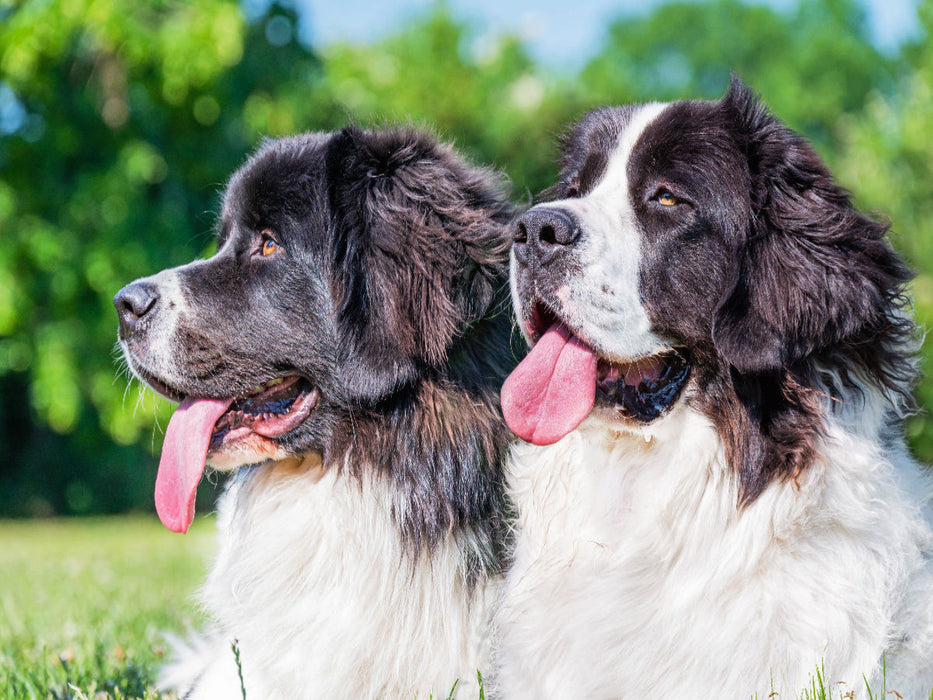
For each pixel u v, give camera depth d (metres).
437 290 3.76
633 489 3.36
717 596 3.14
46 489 19.12
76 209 15.34
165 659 5.00
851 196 3.35
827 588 3.04
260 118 15.94
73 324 15.50
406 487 3.70
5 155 15.50
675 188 3.32
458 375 3.81
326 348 3.86
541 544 3.50
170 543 12.50
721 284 3.30
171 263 15.57
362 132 4.09
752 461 3.14
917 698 3.02
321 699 3.64
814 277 3.17
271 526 3.83
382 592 3.65
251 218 3.95
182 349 3.88
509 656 3.46
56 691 4.21
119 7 13.98
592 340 3.27
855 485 3.10
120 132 15.59
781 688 3.01
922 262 12.47
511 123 22.78
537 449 3.62
